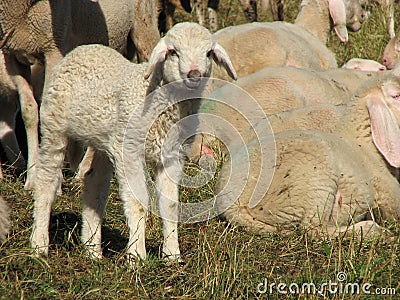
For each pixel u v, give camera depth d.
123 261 9.12
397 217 11.01
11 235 9.69
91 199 9.57
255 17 20.70
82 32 13.57
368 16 19.30
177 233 9.36
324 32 16.56
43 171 9.47
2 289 8.27
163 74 8.67
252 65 14.68
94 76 9.17
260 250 9.63
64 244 9.66
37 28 12.15
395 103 11.02
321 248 9.69
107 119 8.95
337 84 13.46
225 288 8.55
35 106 12.21
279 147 10.47
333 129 11.30
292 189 10.23
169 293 8.57
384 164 11.11
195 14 21.55
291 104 12.61
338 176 10.34
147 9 15.17
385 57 16.25
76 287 8.42
